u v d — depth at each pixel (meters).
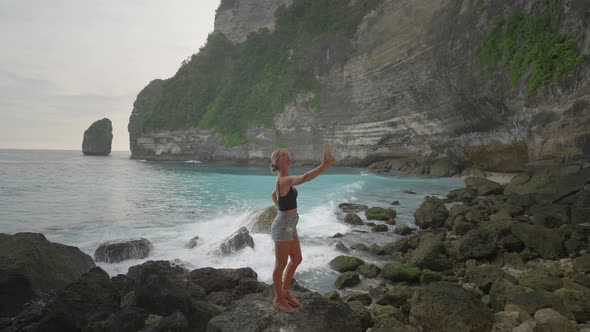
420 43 38.69
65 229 13.14
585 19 19.73
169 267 8.45
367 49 48.75
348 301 7.12
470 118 31.88
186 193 23.64
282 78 66.81
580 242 9.42
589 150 18.91
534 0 24.56
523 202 15.02
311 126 59.00
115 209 17.48
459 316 5.46
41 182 29.75
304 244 11.49
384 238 12.52
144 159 82.56
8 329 5.71
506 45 26.08
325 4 66.38
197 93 82.00
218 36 89.56
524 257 9.56
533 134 23.08
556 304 6.02
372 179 33.44
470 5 30.94
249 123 68.31
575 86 19.83
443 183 29.61
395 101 43.53
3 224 13.75
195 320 5.73
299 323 4.49
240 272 8.13
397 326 5.54
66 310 5.61
